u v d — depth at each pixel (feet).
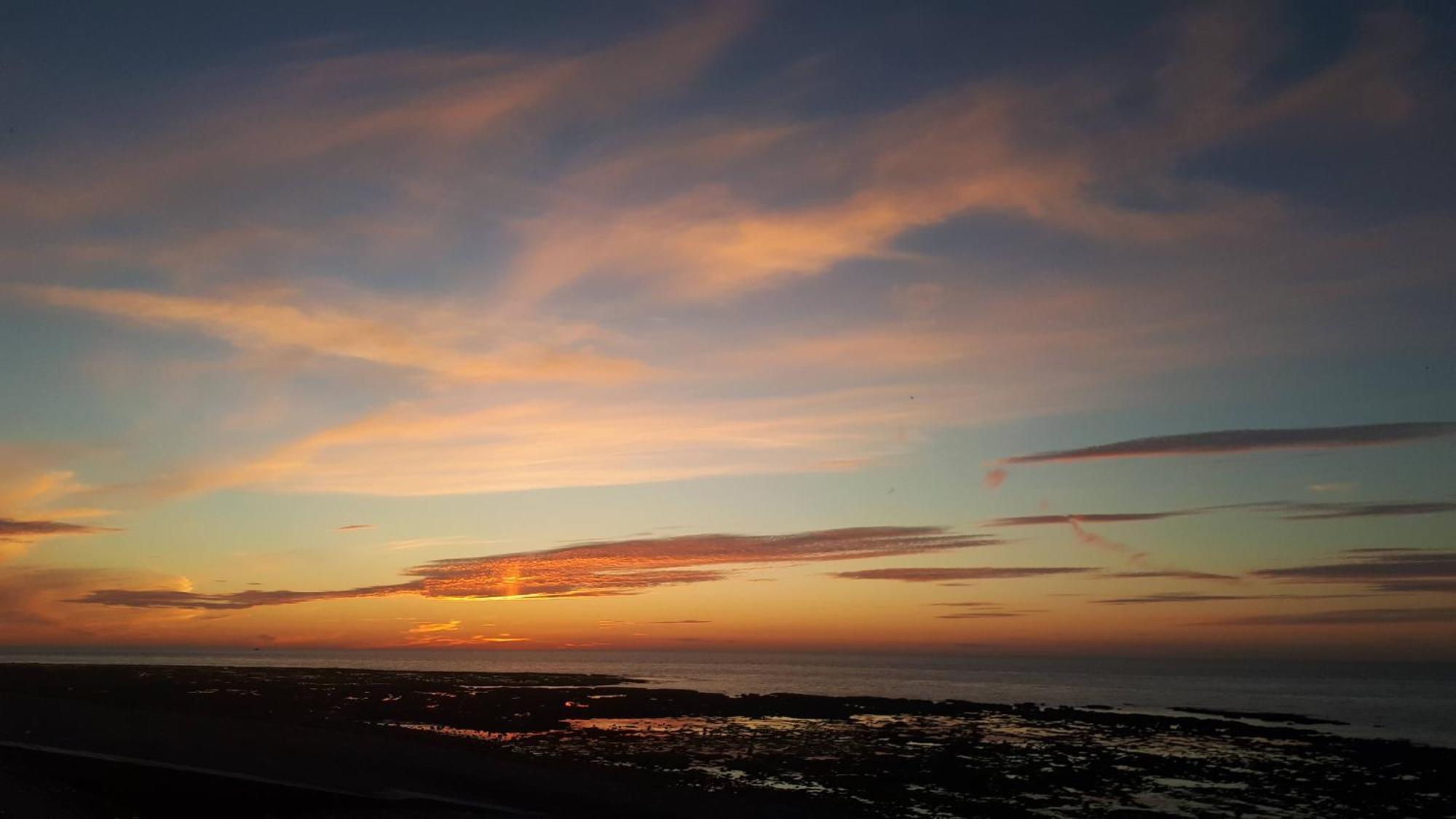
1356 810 99.04
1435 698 307.78
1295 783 113.80
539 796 82.84
